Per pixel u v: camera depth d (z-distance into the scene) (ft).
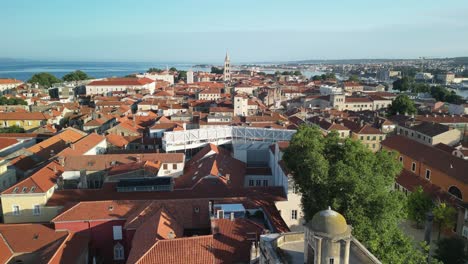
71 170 263.29
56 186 235.20
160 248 143.43
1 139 346.74
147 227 164.25
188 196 212.43
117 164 270.46
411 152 302.25
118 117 465.88
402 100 554.05
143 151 346.13
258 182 272.92
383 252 144.36
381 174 157.07
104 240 186.60
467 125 437.99
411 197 234.17
